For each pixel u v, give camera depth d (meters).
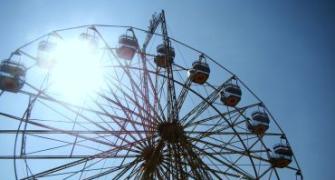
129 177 20.14
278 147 23.95
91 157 19.70
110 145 20.17
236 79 24.28
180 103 21.16
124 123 20.28
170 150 19.88
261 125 24.88
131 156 20.39
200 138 21.05
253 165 20.59
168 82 20.72
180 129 20.33
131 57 24.70
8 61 20.80
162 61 24.05
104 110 20.03
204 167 19.64
